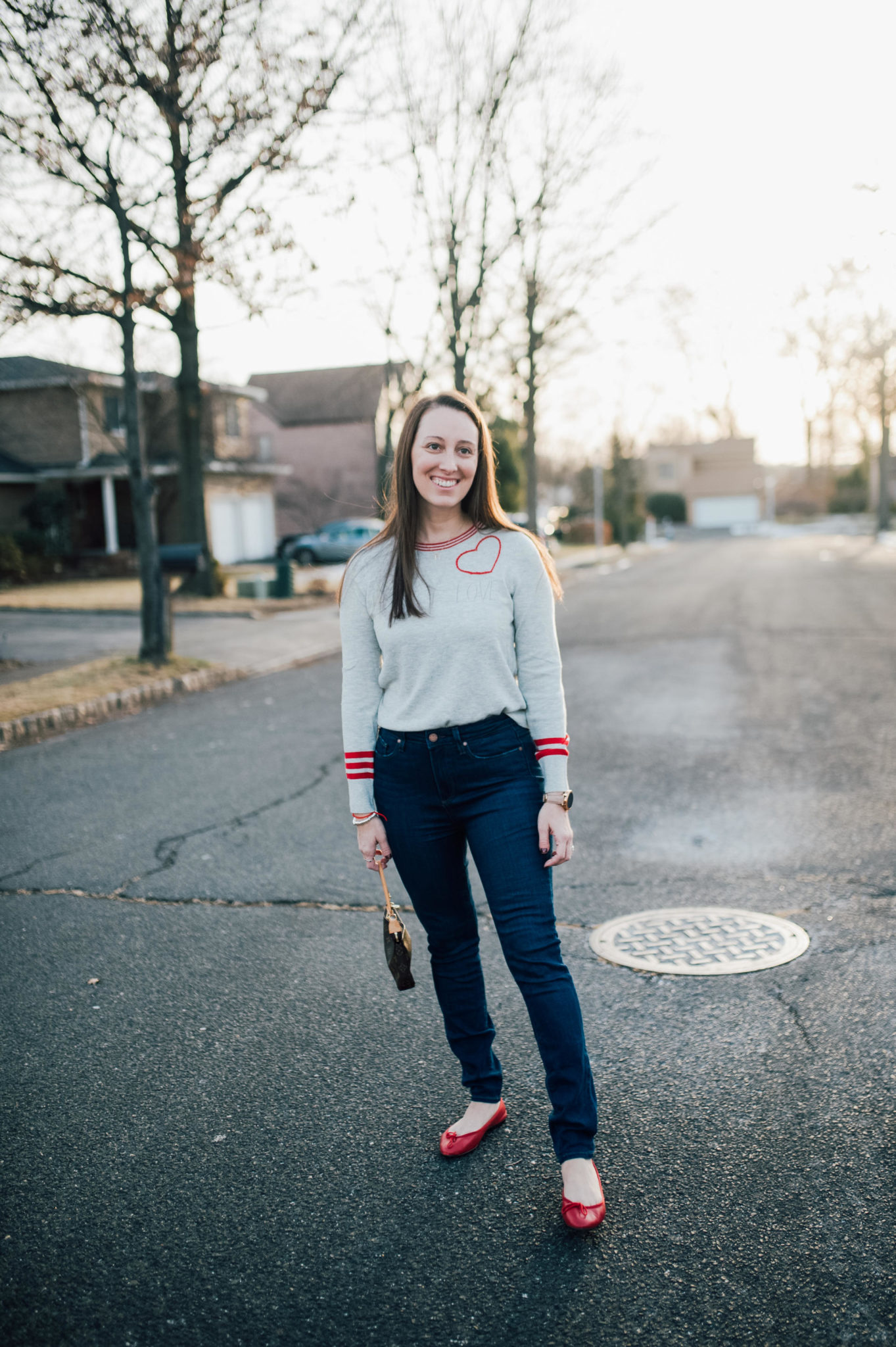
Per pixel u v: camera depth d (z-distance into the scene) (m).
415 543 2.49
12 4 8.13
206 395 28.67
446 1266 2.26
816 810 5.73
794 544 43.25
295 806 6.23
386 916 2.66
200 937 4.23
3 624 17.06
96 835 5.73
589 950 3.97
